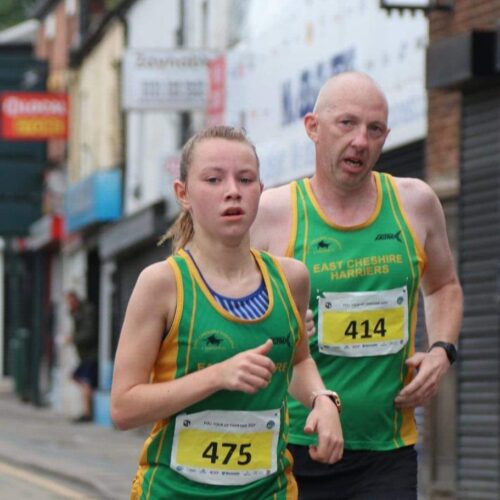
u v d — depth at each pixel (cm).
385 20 2994
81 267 6106
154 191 4966
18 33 7962
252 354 989
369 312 1268
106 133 5772
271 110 3750
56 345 6312
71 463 3322
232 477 1036
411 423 1287
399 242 1275
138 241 4834
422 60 2811
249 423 1031
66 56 6656
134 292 1027
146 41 5181
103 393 4941
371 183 1285
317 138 1278
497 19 2500
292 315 1039
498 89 2475
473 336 2531
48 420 5084
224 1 4228
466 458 2536
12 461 3491
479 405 2509
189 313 1020
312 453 1069
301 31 3522
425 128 2773
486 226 2503
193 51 4144
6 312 8125
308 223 1277
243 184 1023
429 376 1268
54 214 6253
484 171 2511
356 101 1259
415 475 1286
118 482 2903
